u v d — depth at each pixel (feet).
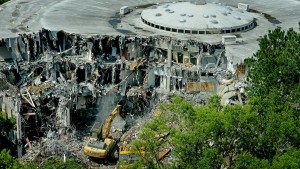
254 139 175.52
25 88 272.31
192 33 303.07
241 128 172.76
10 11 343.87
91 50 292.61
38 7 357.41
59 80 285.64
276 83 213.25
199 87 278.26
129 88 293.64
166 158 218.18
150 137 177.58
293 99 200.85
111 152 243.81
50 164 216.95
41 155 238.48
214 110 174.70
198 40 291.17
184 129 183.93
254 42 294.05
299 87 199.31
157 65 290.97
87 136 260.62
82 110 277.64
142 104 286.25
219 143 172.14
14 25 310.24
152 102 285.43
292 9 372.79
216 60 285.02
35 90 270.67
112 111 271.08
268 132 170.40
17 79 284.20
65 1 376.89
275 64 216.95
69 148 246.06
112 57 297.74
